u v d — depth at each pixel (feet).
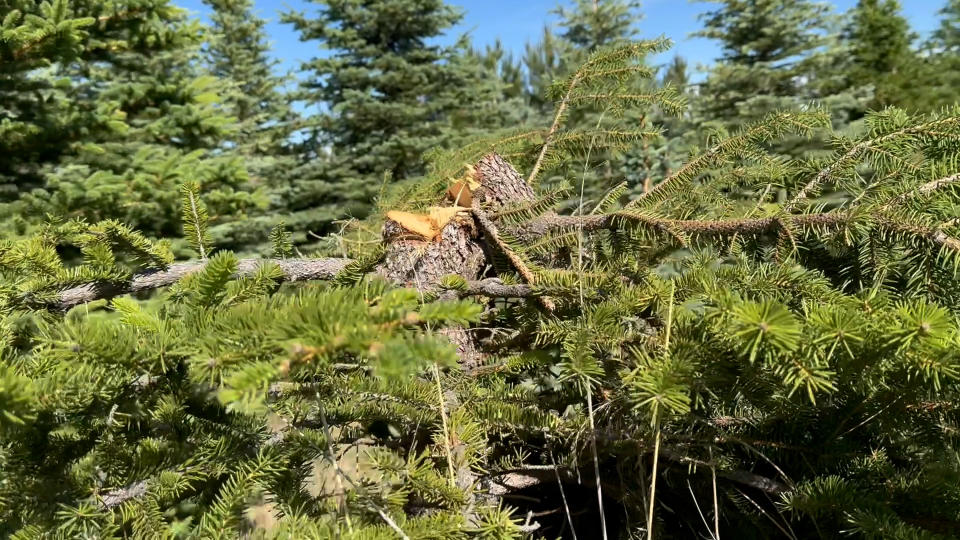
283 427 4.25
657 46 6.64
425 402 4.20
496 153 6.82
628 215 4.94
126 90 15.90
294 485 3.66
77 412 3.16
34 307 4.42
